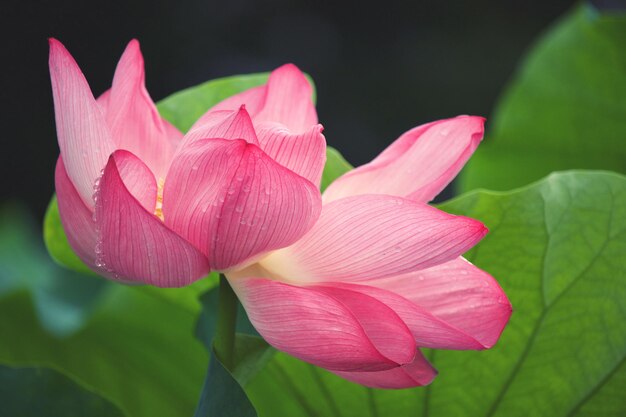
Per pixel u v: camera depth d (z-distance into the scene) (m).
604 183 1.02
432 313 0.91
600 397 1.02
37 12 5.31
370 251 0.87
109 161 0.82
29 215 5.11
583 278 1.02
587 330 1.02
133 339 1.19
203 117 0.89
